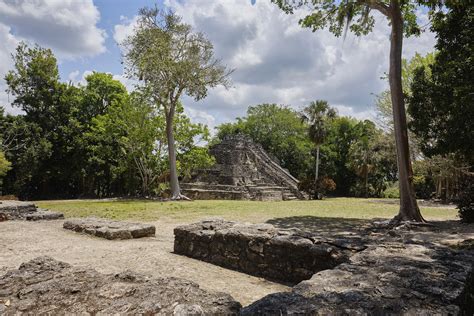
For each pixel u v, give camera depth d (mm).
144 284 3516
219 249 6516
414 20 14297
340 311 2662
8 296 3297
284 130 50312
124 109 28969
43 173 33625
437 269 3689
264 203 21703
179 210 16125
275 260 5668
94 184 38219
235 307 3041
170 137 25328
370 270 3666
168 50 23391
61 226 10578
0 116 32656
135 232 8883
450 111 12180
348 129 49469
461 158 15664
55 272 3881
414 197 12117
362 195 44000
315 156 48625
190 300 3123
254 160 36719
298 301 2842
